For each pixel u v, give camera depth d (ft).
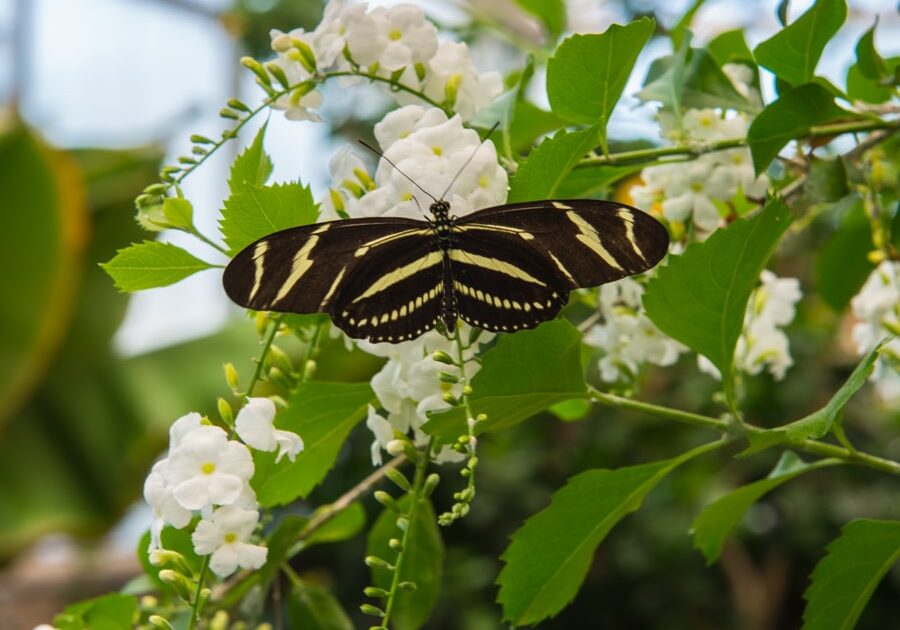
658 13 2.60
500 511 4.27
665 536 4.14
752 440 1.44
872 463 1.52
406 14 1.51
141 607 1.61
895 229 1.70
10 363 3.46
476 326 1.40
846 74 1.75
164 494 1.35
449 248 1.41
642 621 4.39
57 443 3.77
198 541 1.34
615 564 4.35
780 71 1.59
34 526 3.67
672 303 1.48
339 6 1.52
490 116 1.61
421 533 1.65
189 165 1.48
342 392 1.51
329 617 1.68
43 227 3.46
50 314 3.48
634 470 1.50
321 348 1.54
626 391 1.70
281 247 1.37
